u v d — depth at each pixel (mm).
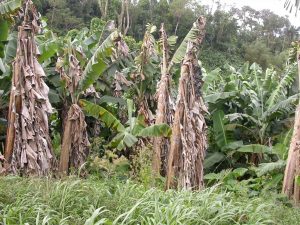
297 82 13508
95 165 9836
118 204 5637
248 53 36062
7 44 9703
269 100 13188
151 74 11578
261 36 45000
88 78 9648
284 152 11102
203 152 9289
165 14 35375
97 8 33656
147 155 9273
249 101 13539
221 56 34219
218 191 8867
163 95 10016
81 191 5891
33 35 8555
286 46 43625
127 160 10305
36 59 8609
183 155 8828
